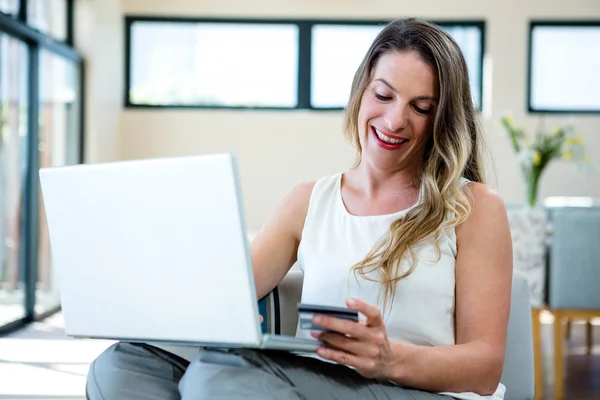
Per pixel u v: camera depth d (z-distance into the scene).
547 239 3.43
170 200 1.07
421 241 1.33
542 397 3.37
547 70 7.10
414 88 1.36
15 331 4.76
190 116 7.20
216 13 7.20
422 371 1.17
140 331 1.15
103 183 1.14
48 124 5.64
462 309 1.31
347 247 1.39
